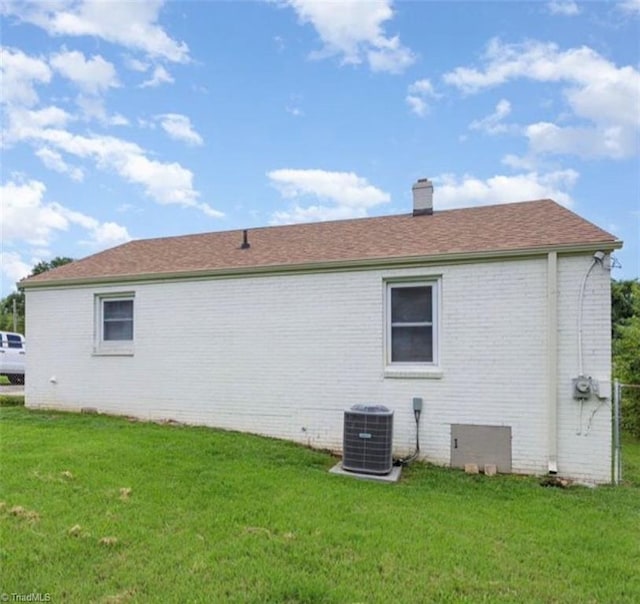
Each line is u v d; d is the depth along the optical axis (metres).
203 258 8.88
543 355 6.23
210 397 8.12
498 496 5.15
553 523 4.22
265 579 2.94
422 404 6.79
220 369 8.09
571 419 6.06
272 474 5.39
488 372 6.49
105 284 9.02
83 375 9.13
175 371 8.41
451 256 6.66
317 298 7.50
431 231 7.91
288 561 3.20
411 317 7.03
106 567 3.04
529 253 6.29
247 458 6.11
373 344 7.13
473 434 6.50
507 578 3.09
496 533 3.90
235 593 2.77
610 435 5.90
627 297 17.61
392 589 2.88
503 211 8.42
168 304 8.53
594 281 6.03
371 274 7.18
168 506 4.14
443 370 6.72
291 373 7.61
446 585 2.96
